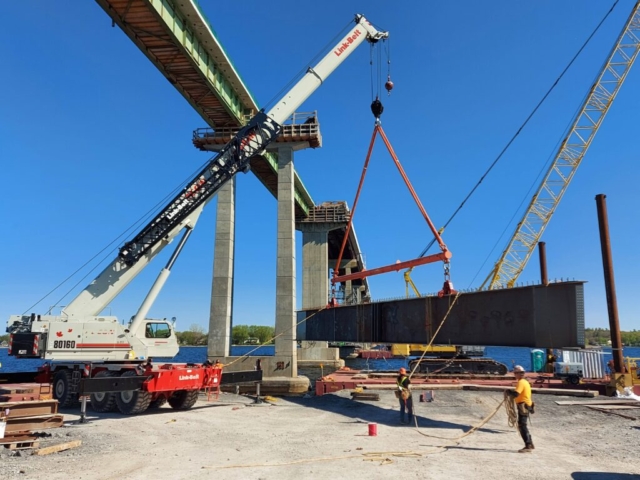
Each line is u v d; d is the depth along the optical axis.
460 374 28.20
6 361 87.12
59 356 19.62
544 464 10.45
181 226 24.45
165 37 28.64
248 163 27.59
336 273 32.03
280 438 13.56
